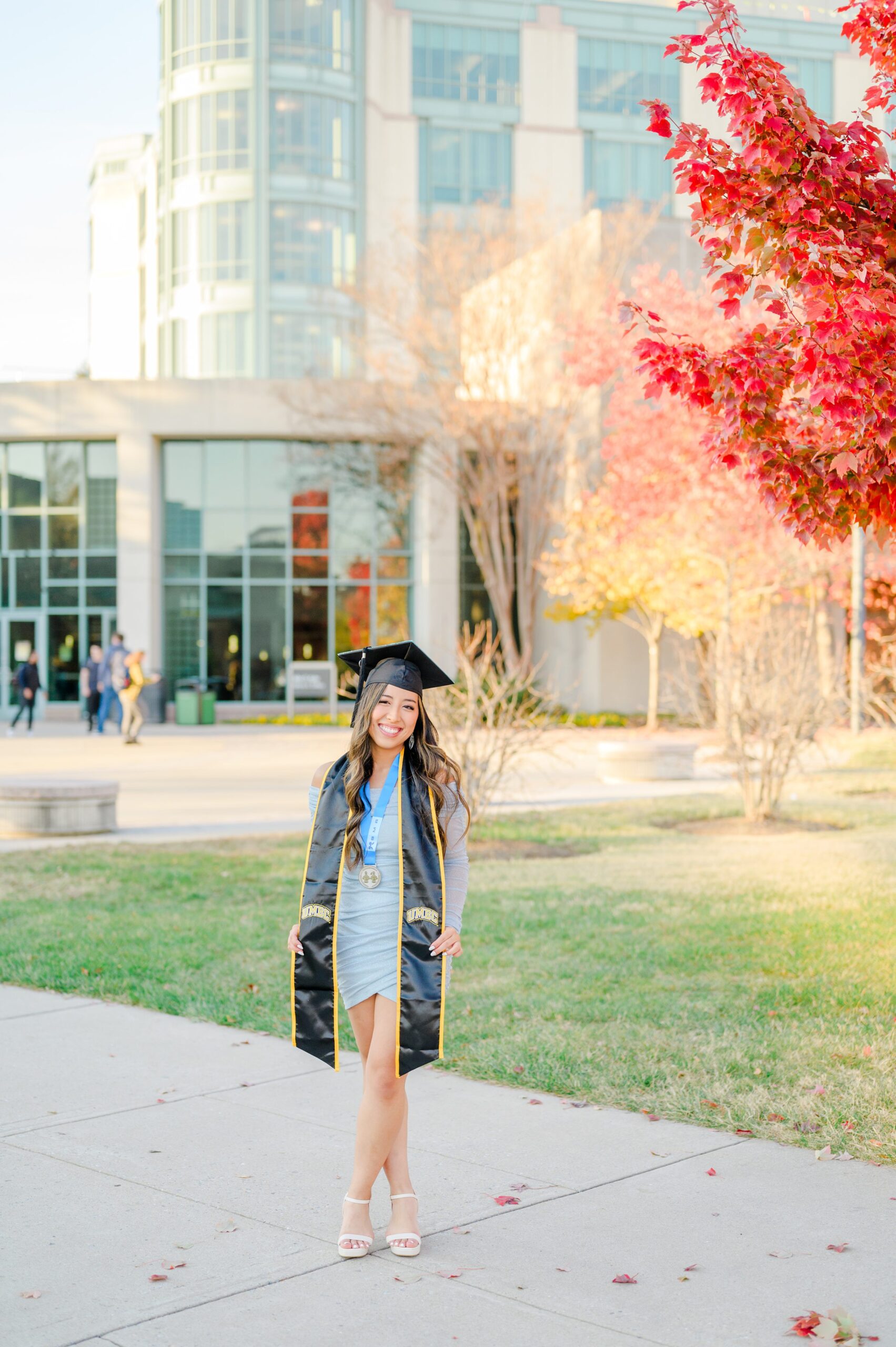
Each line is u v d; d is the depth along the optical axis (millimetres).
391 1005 3793
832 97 46906
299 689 36094
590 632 32156
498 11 49062
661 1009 6562
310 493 36625
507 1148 4684
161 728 32625
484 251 32031
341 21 44812
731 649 15789
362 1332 3277
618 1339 3232
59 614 36531
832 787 17391
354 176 45062
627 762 18812
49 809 13430
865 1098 5152
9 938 8320
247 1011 6652
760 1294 3479
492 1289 3529
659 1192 4234
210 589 36625
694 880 10320
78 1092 5355
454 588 36062
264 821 14727
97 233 58812
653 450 24219
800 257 4844
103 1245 3812
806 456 5109
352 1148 4691
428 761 3928
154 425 35406
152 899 9758
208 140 44219
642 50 50562
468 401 31172
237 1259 3725
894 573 26125
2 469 36594
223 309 44031
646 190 50531
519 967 7535
